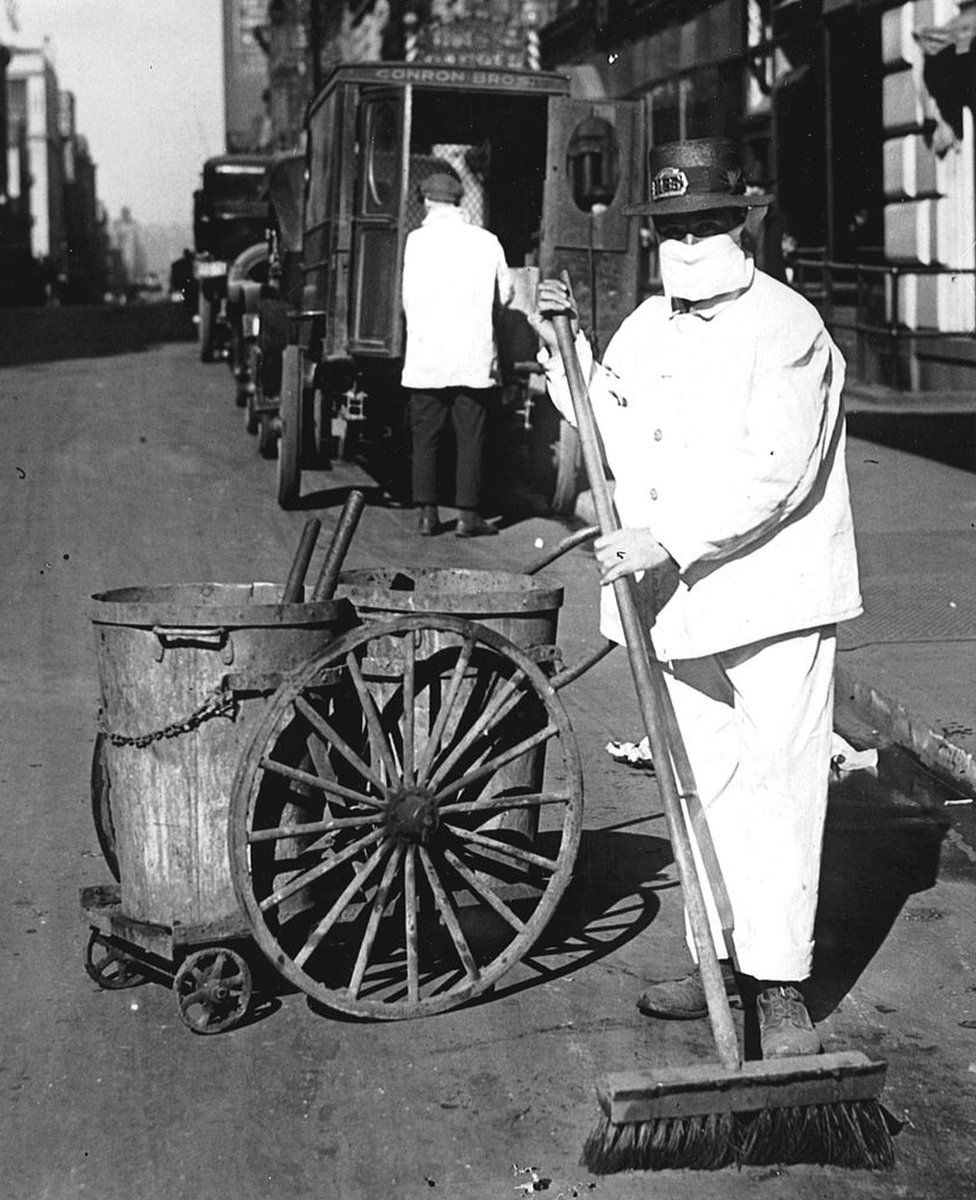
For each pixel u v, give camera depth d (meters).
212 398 17.38
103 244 134.88
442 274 9.91
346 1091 3.60
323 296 11.34
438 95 11.09
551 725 3.97
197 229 21.61
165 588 4.25
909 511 10.19
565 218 11.10
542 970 4.27
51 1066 3.73
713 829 3.77
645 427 3.71
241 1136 3.42
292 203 13.48
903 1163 3.33
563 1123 3.47
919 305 15.98
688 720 3.77
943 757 5.87
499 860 4.14
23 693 6.99
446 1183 3.24
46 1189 3.23
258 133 56.00
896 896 4.86
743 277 3.60
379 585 4.49
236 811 3.67
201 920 3.86
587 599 8.72
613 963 4.31
